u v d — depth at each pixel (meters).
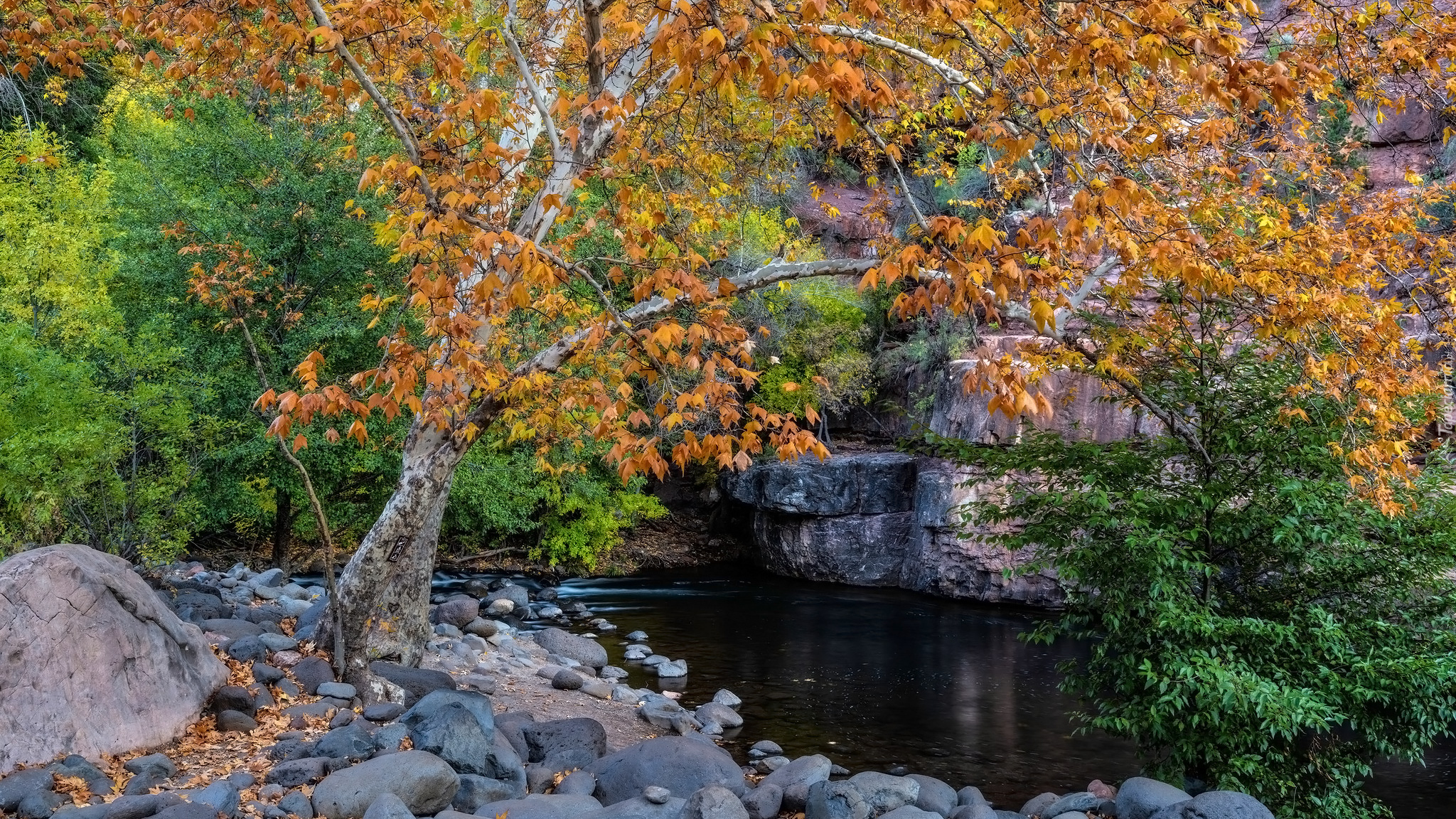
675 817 6.62
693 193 8.47
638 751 7.68
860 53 4.27
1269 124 7.88
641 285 5.19
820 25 4.64
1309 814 7.66
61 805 5.70
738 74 4.72
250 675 8.21
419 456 8.56
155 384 11.84
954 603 18.75
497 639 12.97
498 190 5.96
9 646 6.36
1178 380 8.21
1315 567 7.98
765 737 10.25
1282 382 7.70
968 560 18.55
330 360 15.45
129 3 7.55
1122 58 4.42
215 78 11.14
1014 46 5.21
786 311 22.28
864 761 9.51
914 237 4.78
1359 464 6.86
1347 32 6.41
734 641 15.16
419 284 4.82
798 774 7.78
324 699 7.98
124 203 16.83
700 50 4.11
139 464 12.49
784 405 22.77
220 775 6.46
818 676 13.02
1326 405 7.32
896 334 24.25
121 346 11.70
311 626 9.84
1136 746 10.01
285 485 15.92
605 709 10.60
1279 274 6.48
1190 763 8.25
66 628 6.67
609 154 7.52
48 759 6.25
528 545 22.81
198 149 15.13
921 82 8.61
